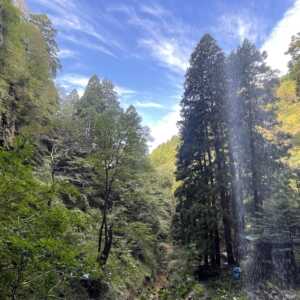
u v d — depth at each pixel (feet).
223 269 52.03
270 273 44.80
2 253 14.11
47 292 16.29
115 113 45.09
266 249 47.01
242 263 48.49
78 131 59.52
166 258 68.80
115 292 39.50
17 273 14.90
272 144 54.03
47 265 14.93
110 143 44.04
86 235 40.73
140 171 50.57
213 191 53.21
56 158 53.47
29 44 66.49
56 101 78.59
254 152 54.54
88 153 53.36
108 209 49.16
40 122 60.13
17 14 50.06
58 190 19.98
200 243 52.11
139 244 53.06
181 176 61.05
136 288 49.01
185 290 41.60
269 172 52.85
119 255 49.80
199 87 61.87
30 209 16.14
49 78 75.72
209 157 58.54
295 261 43.70
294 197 45.32
